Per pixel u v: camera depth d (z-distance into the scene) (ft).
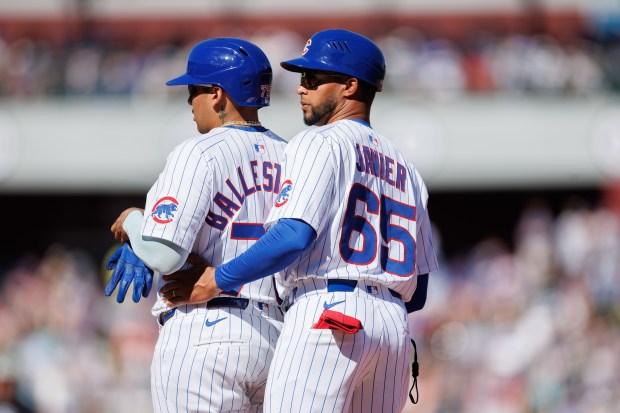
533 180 221.46
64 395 147.02
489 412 144.46
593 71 224.12
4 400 117.39
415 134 219.20
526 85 222.69
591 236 180.86
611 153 220.43
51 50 234.79
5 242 263.49
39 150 229.25
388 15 256.11
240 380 49.34
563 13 246.88
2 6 258.98
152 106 228.22
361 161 48.65
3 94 230.89
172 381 49.24
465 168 220.43
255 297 49.90
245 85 51.72
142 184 228.02
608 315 155.22
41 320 171.01
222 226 49.83
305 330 46.55
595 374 140.97
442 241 255.70
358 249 47.70
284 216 45.91
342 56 49.85
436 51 223.51
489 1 251.80
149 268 49.67
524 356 148.05
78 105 229.66
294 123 216.95
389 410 48.78
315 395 46.03
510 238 253.44
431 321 160.86
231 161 50.29
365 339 46.60
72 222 263.49
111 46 243.40
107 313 171.83
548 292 163.32
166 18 260.01
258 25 259.80
